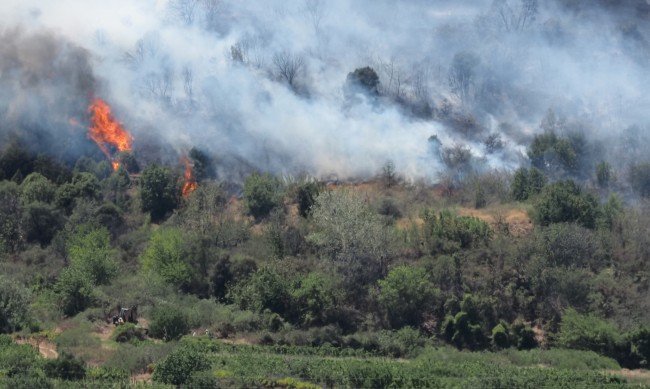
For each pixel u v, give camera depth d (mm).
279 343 136500
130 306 142750
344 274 154000
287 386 106375
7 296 132250
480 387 109750
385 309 147875
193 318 139375
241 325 140375
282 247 164000
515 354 134750
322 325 144375
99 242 164250
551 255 155375
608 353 135750
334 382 110188
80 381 104750
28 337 127312
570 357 131500
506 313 147375
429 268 153750
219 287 155125
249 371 110750
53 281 155500
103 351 120000
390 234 160250
